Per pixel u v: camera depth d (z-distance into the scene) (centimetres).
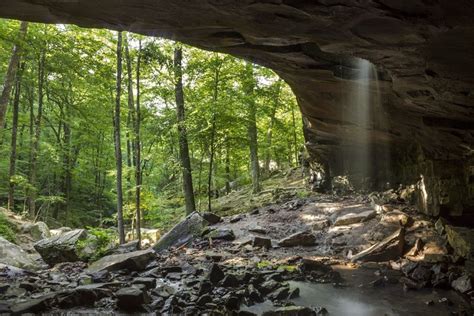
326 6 398
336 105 907
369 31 436
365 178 1368
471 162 820
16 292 602
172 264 805
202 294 598
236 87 1569
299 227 1123
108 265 760
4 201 2131
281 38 500
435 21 387
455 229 809
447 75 520
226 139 1483
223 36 535
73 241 920
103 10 465
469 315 519
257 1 409
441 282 661
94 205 2427
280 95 1928
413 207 1078
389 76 646
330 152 1483
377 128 1007
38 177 2245
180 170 1462
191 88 1519
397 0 365
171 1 430
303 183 1817
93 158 2270
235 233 1112
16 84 1605
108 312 529
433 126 748
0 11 473
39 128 1692
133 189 1255
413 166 1090
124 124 1736
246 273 683
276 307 565
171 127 1451
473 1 341
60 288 633
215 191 2241
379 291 651
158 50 1234
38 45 1362
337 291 653
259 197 1748
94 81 1502
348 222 1059
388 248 848
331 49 509
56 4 451
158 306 551
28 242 1341
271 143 2077
